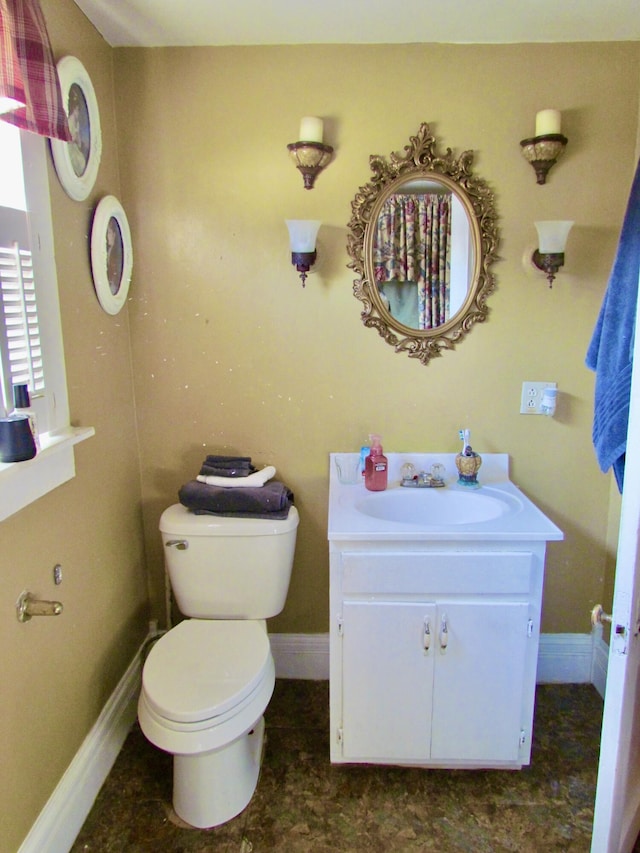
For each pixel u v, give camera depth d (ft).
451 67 6.00
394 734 5.62
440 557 5.23
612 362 4.52
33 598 4.42
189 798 5.17
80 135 5.10
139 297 6.51
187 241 6.40
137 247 6.41
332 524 5.34
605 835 4.20
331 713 5.59
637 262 4.37
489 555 5.21
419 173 6.18
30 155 4.32
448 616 5.34
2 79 3.34
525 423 6.68
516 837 5.12
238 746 5.31
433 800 5.50
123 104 6.13
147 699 4.89
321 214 6.31
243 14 5.38
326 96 6.09
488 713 5.54
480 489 6.35
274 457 6.86
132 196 6.30
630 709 4.05
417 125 6.12
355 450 6.82
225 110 6.14
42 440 4.47
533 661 5.45
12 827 4.16
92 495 5.58
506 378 6.59
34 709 4.47
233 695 4.86
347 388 6.67
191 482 6.34
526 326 6.47
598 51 5.93
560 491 6.82
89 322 5.51
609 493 6.79
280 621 7.27
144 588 7.08
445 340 6.50
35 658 4.48
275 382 6.68
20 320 4.17
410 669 5.46
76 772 5.13
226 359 6.64
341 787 5.64
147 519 7.04
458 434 6.72
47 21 4.63
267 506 6.08
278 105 6.12
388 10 5.31
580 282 6.36
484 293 6.38
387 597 5.35
